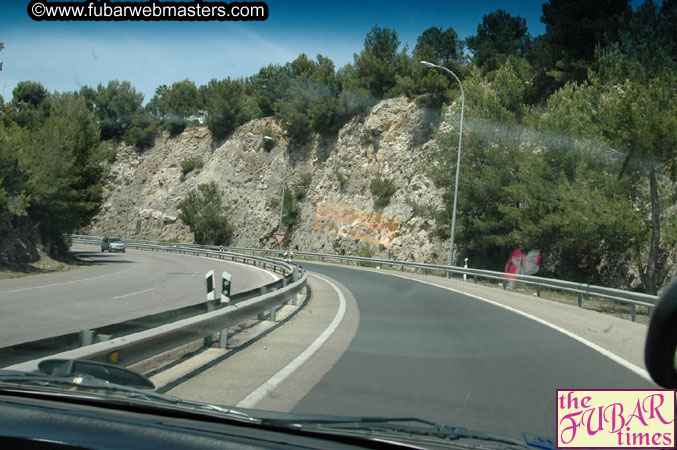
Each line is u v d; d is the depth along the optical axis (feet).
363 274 100.94
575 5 118.01
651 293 61.98
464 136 107.76
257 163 222.89
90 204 128.26
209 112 265.95
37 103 251.19
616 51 70.38
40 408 10.97
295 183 202.59
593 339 32.19
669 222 64.95
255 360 25.08
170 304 48.16
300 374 22.18
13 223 101.86
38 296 53.26
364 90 191.21
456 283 81.30
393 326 36.04
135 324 20.53
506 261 103.96
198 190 234.99
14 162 97.09
